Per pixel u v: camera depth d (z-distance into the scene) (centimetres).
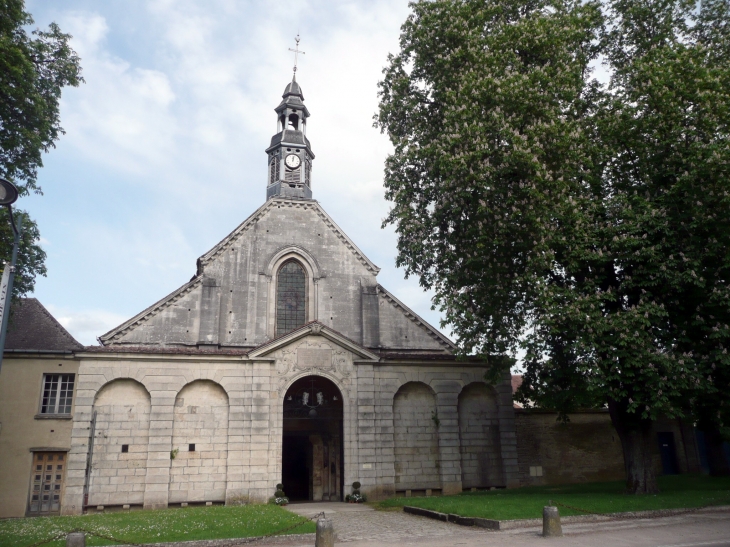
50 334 2689
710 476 2792
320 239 3189
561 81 2127
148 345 2778
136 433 2497
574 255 2039
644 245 1980
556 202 2059
